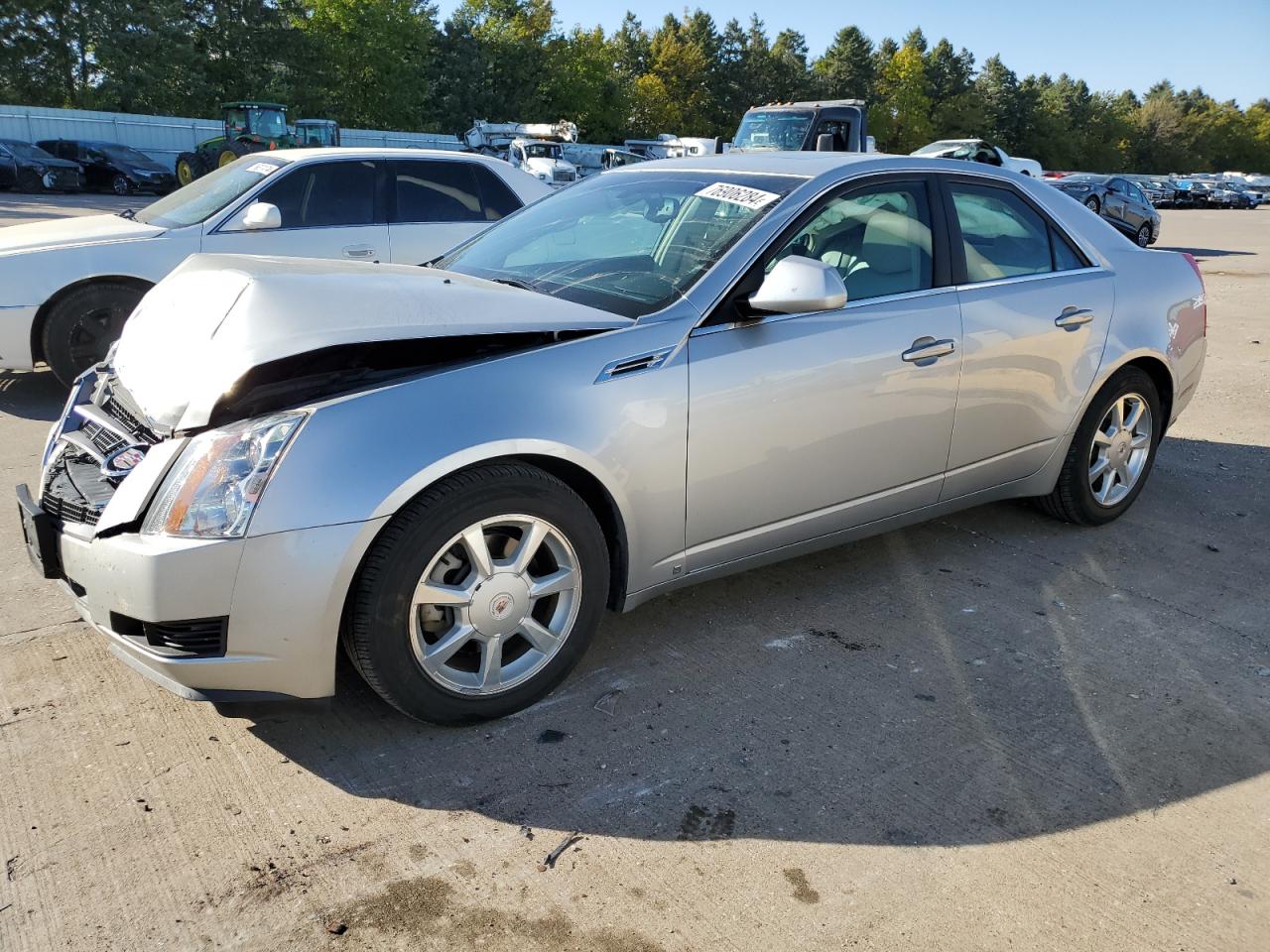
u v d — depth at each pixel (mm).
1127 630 3457
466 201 7395
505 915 2092
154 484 2396
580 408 2705
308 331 2516
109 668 3066
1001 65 93875
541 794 2494
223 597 2334
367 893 2148
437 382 2562
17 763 2578
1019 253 3885
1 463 5020
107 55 41406
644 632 3365
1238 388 7336
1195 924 2100
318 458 2375
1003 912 2121
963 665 3180
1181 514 4648
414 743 2703
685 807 2451
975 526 4430
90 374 3199
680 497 2961
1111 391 4141
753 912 2109
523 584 2713
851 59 85375
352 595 2498
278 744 2693
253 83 46094
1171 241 23562
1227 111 120562
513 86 60062
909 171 3572
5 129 32156
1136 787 2564
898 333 3357
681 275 3072
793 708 2908
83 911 2084
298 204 6738
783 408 3094
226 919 2068
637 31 79125
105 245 6164
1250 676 3154
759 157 3705
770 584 3766
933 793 2520
